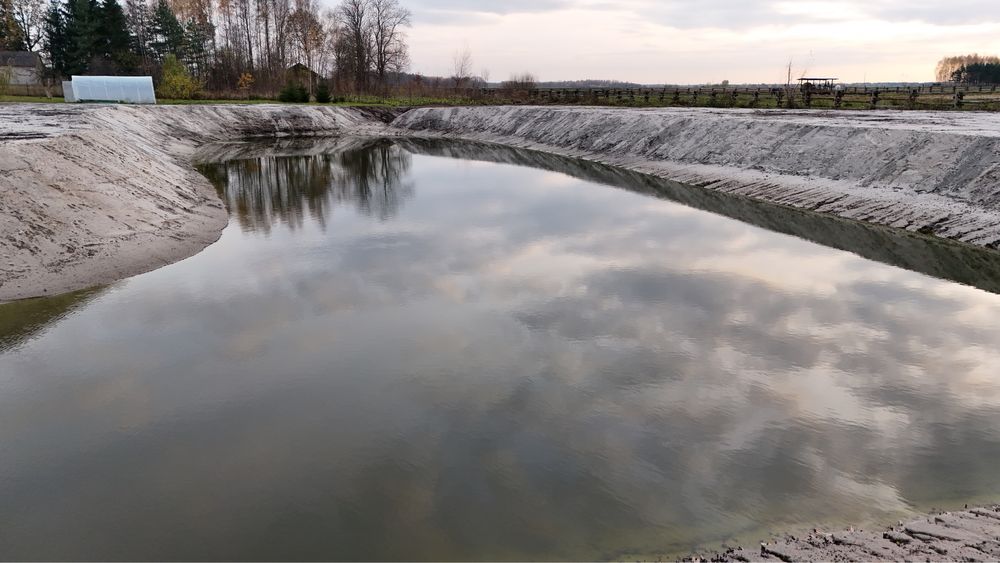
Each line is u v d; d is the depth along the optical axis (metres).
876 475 7.91
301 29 71.12
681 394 10.05
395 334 12.42
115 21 66.31
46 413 9.58
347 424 9.30
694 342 11.97
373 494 7.76
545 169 35.59
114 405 9.81
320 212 23.92
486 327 12.73
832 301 14.04
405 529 7.11
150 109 43.91
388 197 27.03
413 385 10.44
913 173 21.91
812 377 10.55
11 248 15.03
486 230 20.78
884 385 10.25
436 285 15.24
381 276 15.94
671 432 8.99
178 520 7.30
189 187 25.62
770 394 10.01
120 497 7.72
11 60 64.44
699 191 28.16
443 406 9.80
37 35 71.50
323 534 7.05
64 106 41.59
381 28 72.94
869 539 6.55
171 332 12.48
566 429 9.12
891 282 15.31
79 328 12.66
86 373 10.81
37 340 12.09
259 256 17.75
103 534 7.07
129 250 16.89
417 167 36.66
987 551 6.08
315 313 13.50
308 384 10.48
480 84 89.44
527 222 21.94
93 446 8.76
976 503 7.32
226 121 49.44
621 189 28.70
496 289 14.95
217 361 11.27
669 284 15.24
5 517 7.36
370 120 59.31
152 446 8.78
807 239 19.39
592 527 7.08
